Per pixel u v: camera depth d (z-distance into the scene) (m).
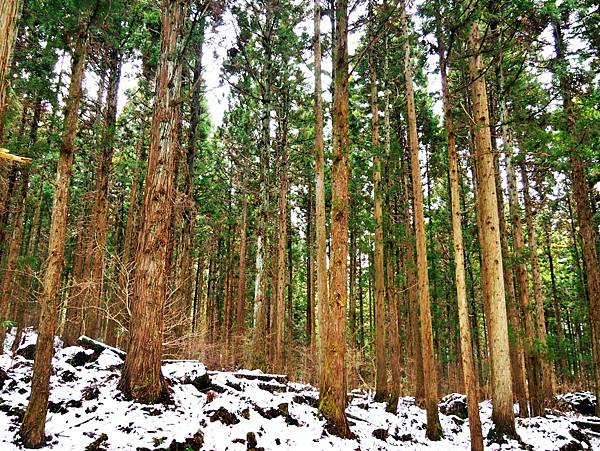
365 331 38.31
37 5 9.81
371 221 18.89
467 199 25.77
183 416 8.40
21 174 16.03
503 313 12.66
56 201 7.52
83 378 9.76
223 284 36.91
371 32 14.14
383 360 16.70
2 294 14.22
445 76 11.52
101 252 16.05
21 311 17.34
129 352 9.13
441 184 27.94
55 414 7.92
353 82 20.50
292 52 18.34
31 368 10.41
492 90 19.06
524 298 16.45
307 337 31.09
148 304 9.30
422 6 11.77
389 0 13.41
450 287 26.66
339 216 11.16
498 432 12.09
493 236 13.00
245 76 20.31
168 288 16.83
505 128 17.34
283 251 20.12
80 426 7.43
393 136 19.94
